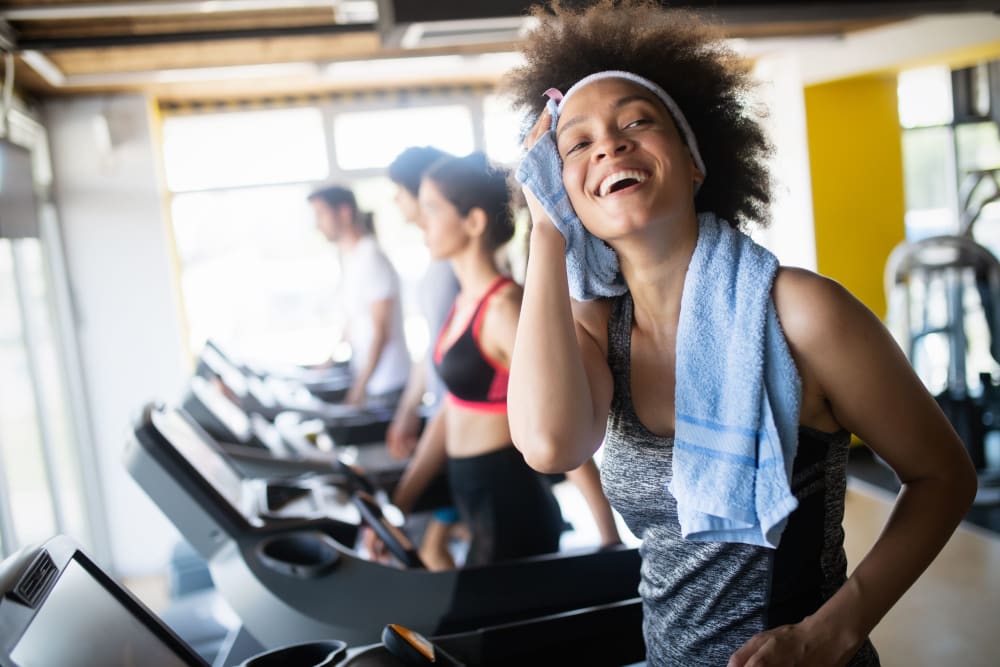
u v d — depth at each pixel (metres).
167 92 6.00
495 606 1.78
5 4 3.78
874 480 5.50
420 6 2.85
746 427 0.98
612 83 1.07
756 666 0.92
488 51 5.61
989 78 6.86
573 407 1.03
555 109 1.11
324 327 6.72
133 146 5.79
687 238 1.07
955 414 5.29
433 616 1.76
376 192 6.78
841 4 3.07
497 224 2.25
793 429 0.98
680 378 1.02
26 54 4.36
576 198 1.05
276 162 6.55
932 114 7.01
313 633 1.76
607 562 1.86
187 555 3.79
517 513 2.26
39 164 5.48
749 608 1.06
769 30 5.42
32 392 4.68
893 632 3.17
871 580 0.98
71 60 4.91
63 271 5.68
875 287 6.25
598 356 1.13
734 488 0.97
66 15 3.96
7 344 4.31
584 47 1.18
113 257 5.78
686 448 1.01
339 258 6.66
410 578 1.83
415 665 1.23
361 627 1.75
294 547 1.92
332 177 6.62
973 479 1.02
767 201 1.28
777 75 6.16
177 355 5.85
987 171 6.38
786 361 0.98
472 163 2.21
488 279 2.26
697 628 1.11
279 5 4.14
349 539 2.10
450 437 2.37
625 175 1.00
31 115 5.40
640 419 1.12
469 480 2.30
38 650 0.90
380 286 4.74
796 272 1.02
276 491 2.44
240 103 6.44
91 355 5.75
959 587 3.54
